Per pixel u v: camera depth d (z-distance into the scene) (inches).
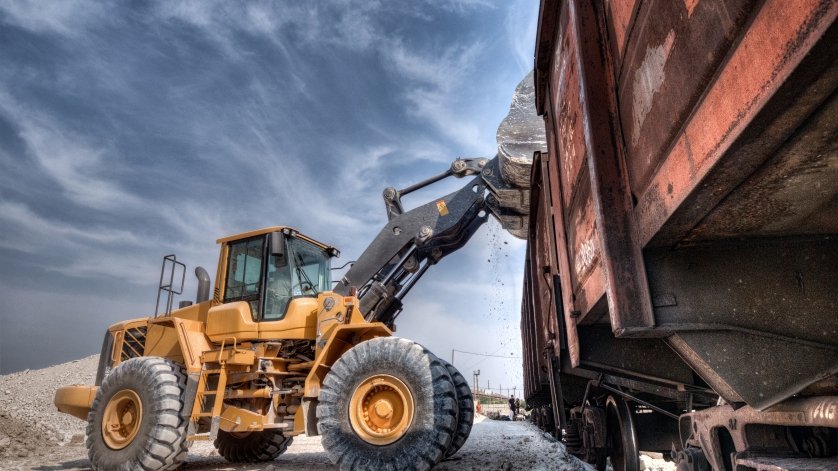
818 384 74.6
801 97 45.3
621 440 185.2
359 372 194.2
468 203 364.2
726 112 54.8
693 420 104.7
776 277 81.0
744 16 50.5
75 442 355.9
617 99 99.0
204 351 246.4
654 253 87.6
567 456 235.9
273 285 245.3
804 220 73.8
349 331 220.8
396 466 176.9
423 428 179.8
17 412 483.8
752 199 66.2
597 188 94.6
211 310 253.8
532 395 416.2
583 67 103.5
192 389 232.4
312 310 240.7
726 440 94.3
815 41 39.1
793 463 71.6
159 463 215.5
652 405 162.4
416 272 377.7
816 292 78.8
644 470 221.9
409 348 194.1
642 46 82.2
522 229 351.9
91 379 661.9
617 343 156.4
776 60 44.9
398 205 399.2
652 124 79.1
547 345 217.9
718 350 81.4
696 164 63.0
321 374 215.3
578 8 107.8
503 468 207.0
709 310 82.1
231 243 264.4
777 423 75.5
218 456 319.0
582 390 264.1
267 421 222.2
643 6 80.6
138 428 219.5
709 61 58.4
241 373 236.2
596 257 117.2
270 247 241.8
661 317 84.0
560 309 180.9
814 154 54.8
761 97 47.4
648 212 82.6
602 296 112.7
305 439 411.8
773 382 77.1
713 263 84.1
